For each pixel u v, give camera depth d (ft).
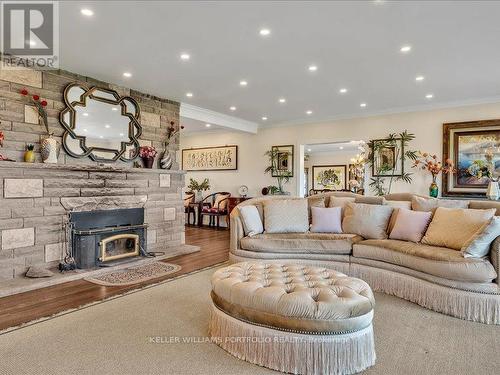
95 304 9.56
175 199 17.74
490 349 7.18
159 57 11.87
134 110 16.08
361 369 6.35
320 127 23.12
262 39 10.37
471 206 10.96
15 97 11.85
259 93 16.74
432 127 19.13
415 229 11.22
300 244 12.05
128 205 15.24
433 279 9.35
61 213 12.70
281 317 6.39
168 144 17.89
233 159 27.12
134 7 8.46
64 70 13.23
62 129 13.24
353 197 14.01
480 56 11.72
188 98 17.70
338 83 14.93
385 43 10.64
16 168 11.46
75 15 8.87
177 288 11.03
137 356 6.80
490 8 8.46
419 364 6.58
